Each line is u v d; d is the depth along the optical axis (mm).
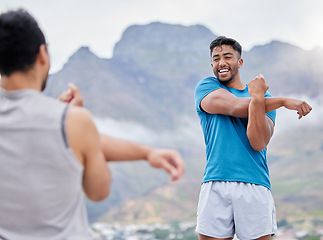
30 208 1002
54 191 1007
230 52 2467
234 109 2248
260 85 2176
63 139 1000
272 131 2365
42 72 1114
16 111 1031
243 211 2229
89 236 1082
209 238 2281
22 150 1001
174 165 954
